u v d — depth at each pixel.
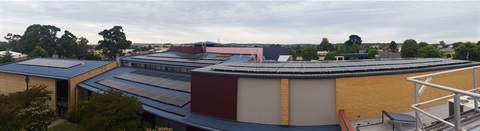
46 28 111.19
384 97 20.64
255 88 20.19
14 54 104.75
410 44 100.81
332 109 19.59
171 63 41.72
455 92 7.77
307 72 20.56
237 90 20.73
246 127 19.95
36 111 23.58
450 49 138.62
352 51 148.50
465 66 25.20
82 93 38.62
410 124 17.47
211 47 64.69
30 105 24.09
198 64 40.22
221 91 21.42
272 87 19.78
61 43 111.69
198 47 63.25
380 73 20.42
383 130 17.52
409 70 21.97
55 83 37.78
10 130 20.20
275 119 19.83
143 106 27.00
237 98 20.77
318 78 19.28
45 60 51.31
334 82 19.52
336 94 19.42
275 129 19.36
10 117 20.41
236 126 20.20
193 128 23.67
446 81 23.53
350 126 16.59
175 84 32.53
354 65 25.86
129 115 22.50
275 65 26.55
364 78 20.03
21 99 24.48
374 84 20.30
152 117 28.45
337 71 20.84
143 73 41.12
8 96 25.16
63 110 37.47
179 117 23.22
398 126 17.39
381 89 20.52
